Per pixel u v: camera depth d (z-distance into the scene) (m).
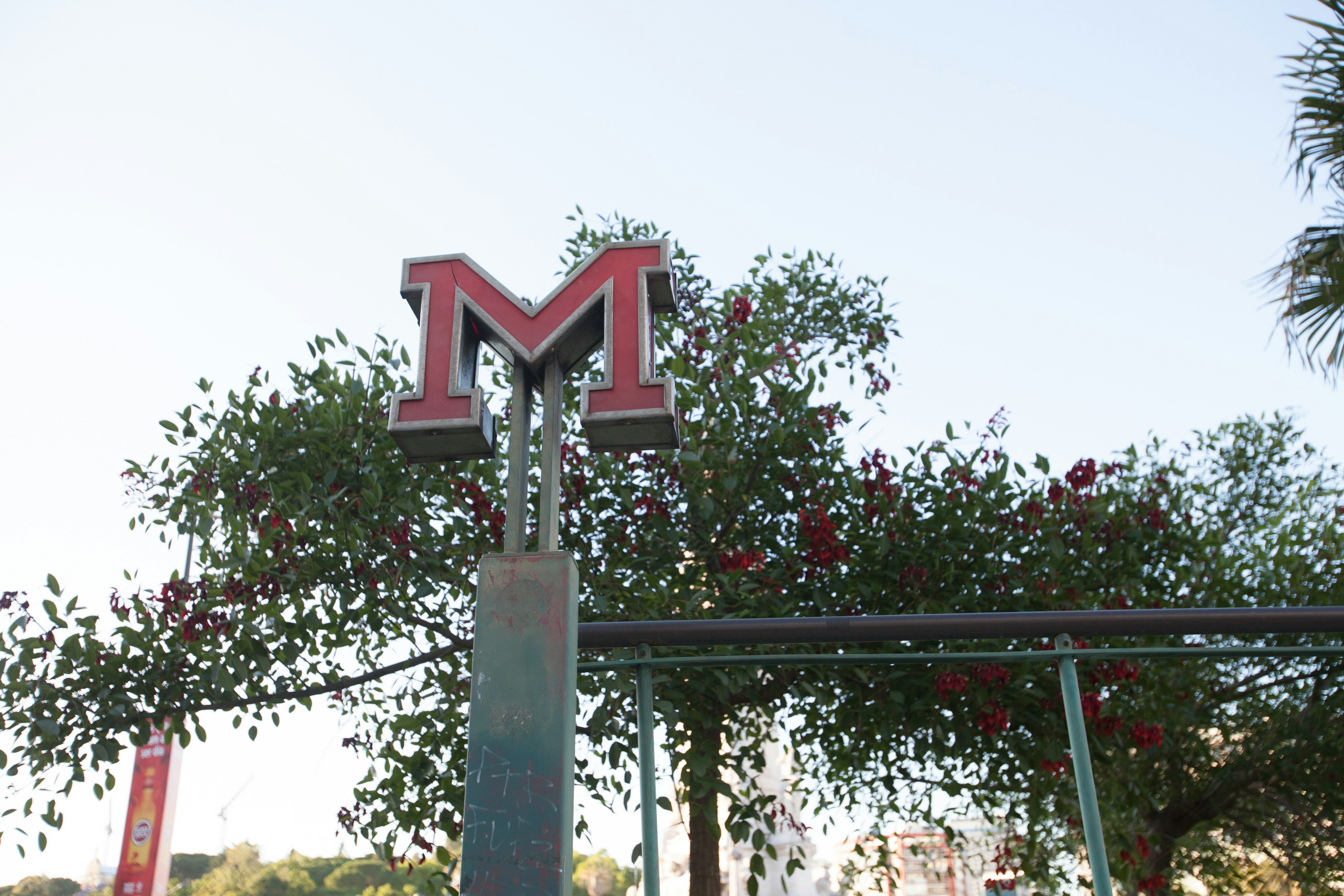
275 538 6.70
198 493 7.04
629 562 7.27
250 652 6.59
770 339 8.52
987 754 7.44
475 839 2.62
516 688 2.77
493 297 3.33
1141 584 7.86
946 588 7.31
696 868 7.13
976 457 7.58
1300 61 7.06
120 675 6.44
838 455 7.80
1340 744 8.60
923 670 6.83
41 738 6.31
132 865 15.02
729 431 7.25
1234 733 9.27
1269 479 11.18
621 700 6.42
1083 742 3.01
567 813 2.66
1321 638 7.55
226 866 33.91
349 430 7.13
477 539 7.27
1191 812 9.23
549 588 2.87
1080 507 7.60
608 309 3.28
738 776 7.04
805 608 7.36
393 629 7.23
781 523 7.64
